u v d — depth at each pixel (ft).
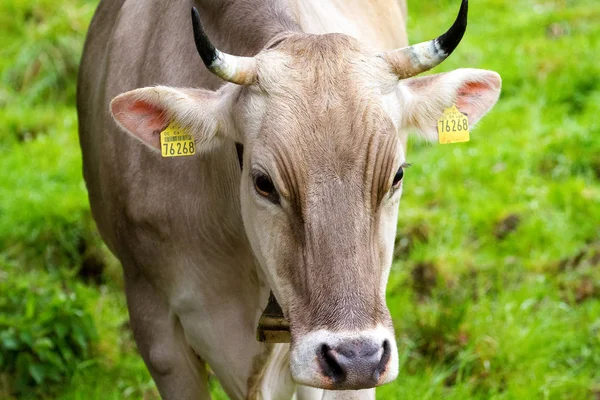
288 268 12.74
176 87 14.71
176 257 15.69
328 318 12.01
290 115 12.75
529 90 33.40
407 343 21.65
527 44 36.47
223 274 15.62
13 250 25.50
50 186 28.19
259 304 15.71
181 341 16.37
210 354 15.99
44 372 20.93
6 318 21.36
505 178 28.63
